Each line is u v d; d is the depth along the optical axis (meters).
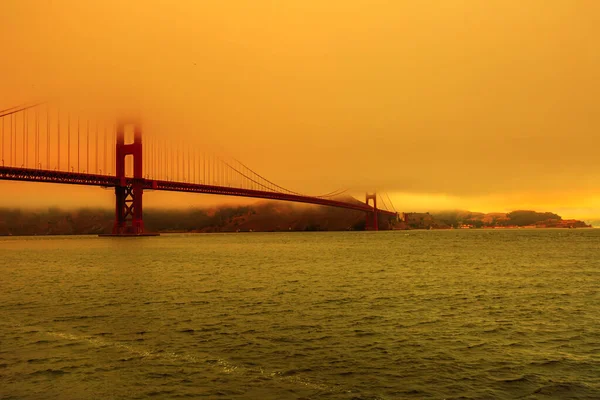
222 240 122.62
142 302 22.39
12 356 13.62
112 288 27.41
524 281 30.33
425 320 18.17
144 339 15.38
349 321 17.95
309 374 12.09
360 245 88.94
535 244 87.12
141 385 11.42
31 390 11.16
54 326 17.38
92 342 15.06
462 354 13.71
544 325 17.36
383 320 18.14
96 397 10.77
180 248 76.31
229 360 13.16
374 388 11.21
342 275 34.09
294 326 17.12
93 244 94.06
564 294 24.73
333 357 13.40
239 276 33.53
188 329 16.70
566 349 14.22
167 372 12.26
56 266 42.72
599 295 24.38
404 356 13.51
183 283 29.47
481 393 10.95
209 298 23.45
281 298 23.39
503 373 12.15
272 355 13.59
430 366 12.67
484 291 25.81
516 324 17.48
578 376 11.95
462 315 19.16
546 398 10.70
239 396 10.79
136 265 43.19
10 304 22.14
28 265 44.22
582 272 35.88
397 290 26.20
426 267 40.53
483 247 77.19
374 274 34.78
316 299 23.09
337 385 11.39
